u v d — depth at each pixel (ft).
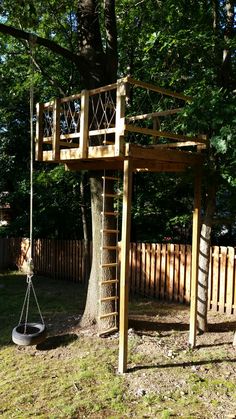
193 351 20.31
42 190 49.65
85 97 18.88
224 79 23.59
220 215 35.53
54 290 38.55
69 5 31.53
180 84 29.35
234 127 17.43
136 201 42.65
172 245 32.55
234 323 25.29
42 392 17.07
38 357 20.70
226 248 27.86
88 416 15.07
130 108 36.32
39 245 49.19
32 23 26.68
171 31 25.49
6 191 59.21
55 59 40.22
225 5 24.94
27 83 40.29
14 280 45.44
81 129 19.04
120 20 34.96
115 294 23.66
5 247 55.52
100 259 23.97
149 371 18.10
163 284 33.19
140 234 45.73
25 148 58.29
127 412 15.15
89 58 23.90
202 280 23.41
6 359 20.85
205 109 18.07
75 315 27.48
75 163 22.86
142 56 34.47
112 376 17.87
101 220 24.00
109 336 22.41
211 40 22.76
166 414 14.75
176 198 42.80
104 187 22.56
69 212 51.01
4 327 26.58
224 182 21.95
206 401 15.60
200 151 21.25
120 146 17.20
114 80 24.48
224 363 18.74
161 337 22.31
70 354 20.59
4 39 35.12
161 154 18.66
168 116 29.48
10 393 17.21
